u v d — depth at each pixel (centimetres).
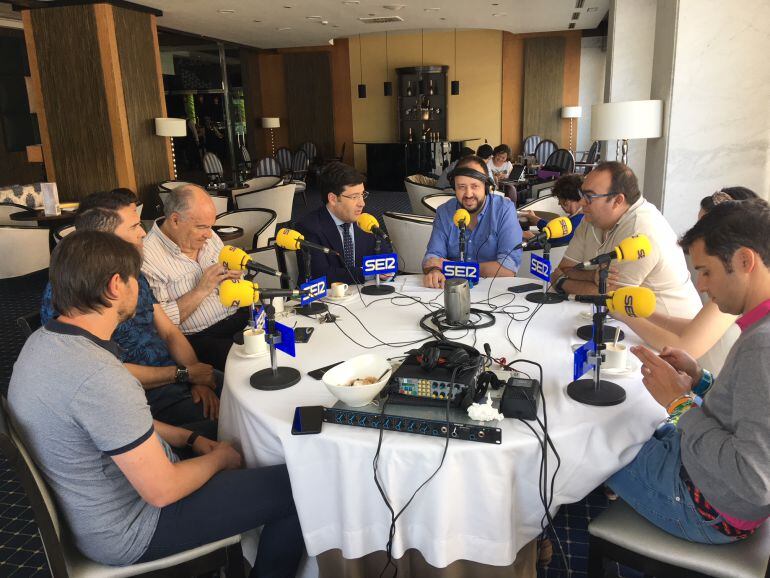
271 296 168
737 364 112
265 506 143
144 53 737
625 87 650
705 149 412
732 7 389
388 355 175
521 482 133
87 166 704
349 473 133
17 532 214
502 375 152
